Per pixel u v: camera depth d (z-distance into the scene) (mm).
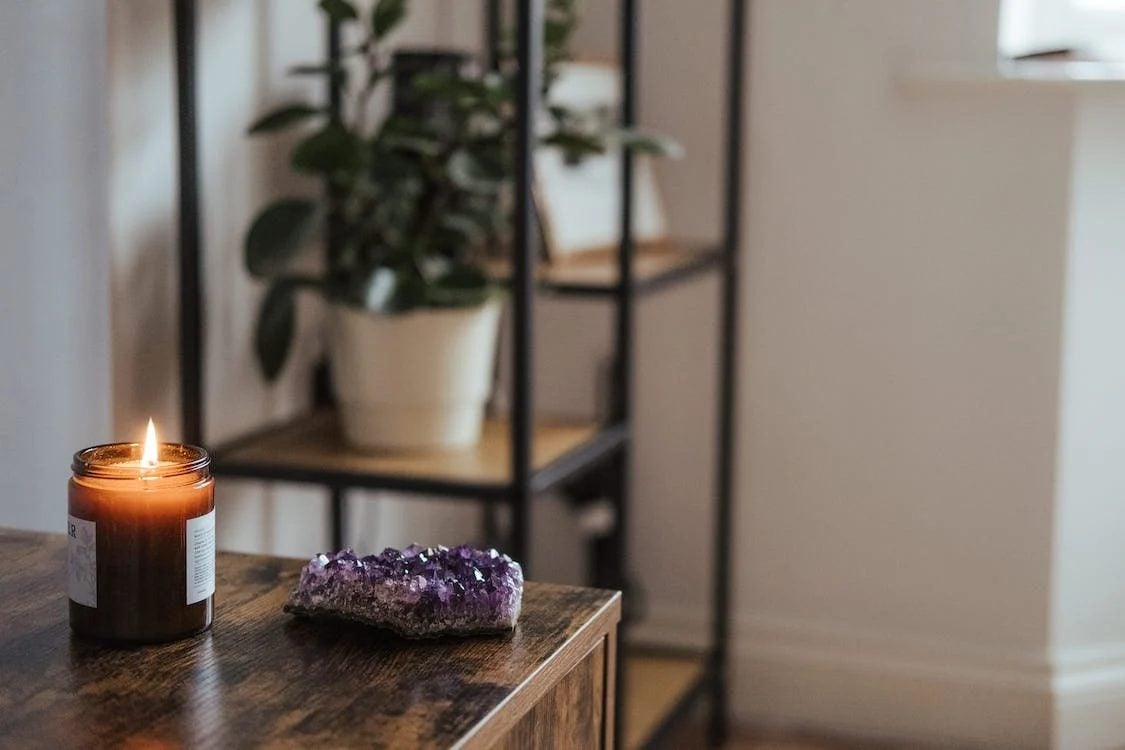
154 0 1595
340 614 952
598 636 1004
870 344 2428
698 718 2621
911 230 2383
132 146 1578
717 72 2455
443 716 822
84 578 923
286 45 1869
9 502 1449
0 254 1417
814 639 2518
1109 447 2379
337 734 798
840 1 2365
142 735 794
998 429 2387
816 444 2480
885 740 2492
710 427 2549
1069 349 2342
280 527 1929
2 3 1392
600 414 2570
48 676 871
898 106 2361
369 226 1756
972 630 2441
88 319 1535
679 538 2594
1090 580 2410
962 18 2316
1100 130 2301
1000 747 2430
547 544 2662
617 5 2480
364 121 2053
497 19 2256
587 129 1917
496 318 1759
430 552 1000
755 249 2461
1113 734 2436
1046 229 2320
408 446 1717
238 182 1785
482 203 1811
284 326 1762
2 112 1403
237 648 921
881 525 2465
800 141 2412
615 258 2180
